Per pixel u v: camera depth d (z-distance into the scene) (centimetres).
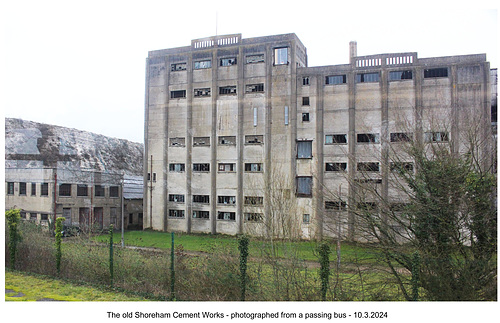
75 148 2745
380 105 2478
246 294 938
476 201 915
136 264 1140
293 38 2739
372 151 1972
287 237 1084
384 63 2486
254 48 2805
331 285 920
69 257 1227
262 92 2766
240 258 926
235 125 2777
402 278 920
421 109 1944
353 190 1140
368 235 1039
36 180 2419
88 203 2662
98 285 1109
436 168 955
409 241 977
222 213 2728
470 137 1042
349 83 2570
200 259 1117
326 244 884
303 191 2573
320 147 2594
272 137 2705
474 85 2209
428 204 932
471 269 862
